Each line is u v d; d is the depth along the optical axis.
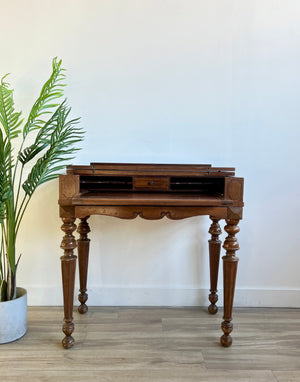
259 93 1.69
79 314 1.64
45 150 1.70
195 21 1.66
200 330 1.47
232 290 1.31
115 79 1.68
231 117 1.71
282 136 1.71
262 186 1.73
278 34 1.66
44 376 1.13
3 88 1.36
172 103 1.70
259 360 1.24
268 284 1.78
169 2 1.65
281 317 1.63
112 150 1.72
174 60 1.68
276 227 1.75
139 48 1.67
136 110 1.70
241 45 1.67
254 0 1.64
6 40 1.64
